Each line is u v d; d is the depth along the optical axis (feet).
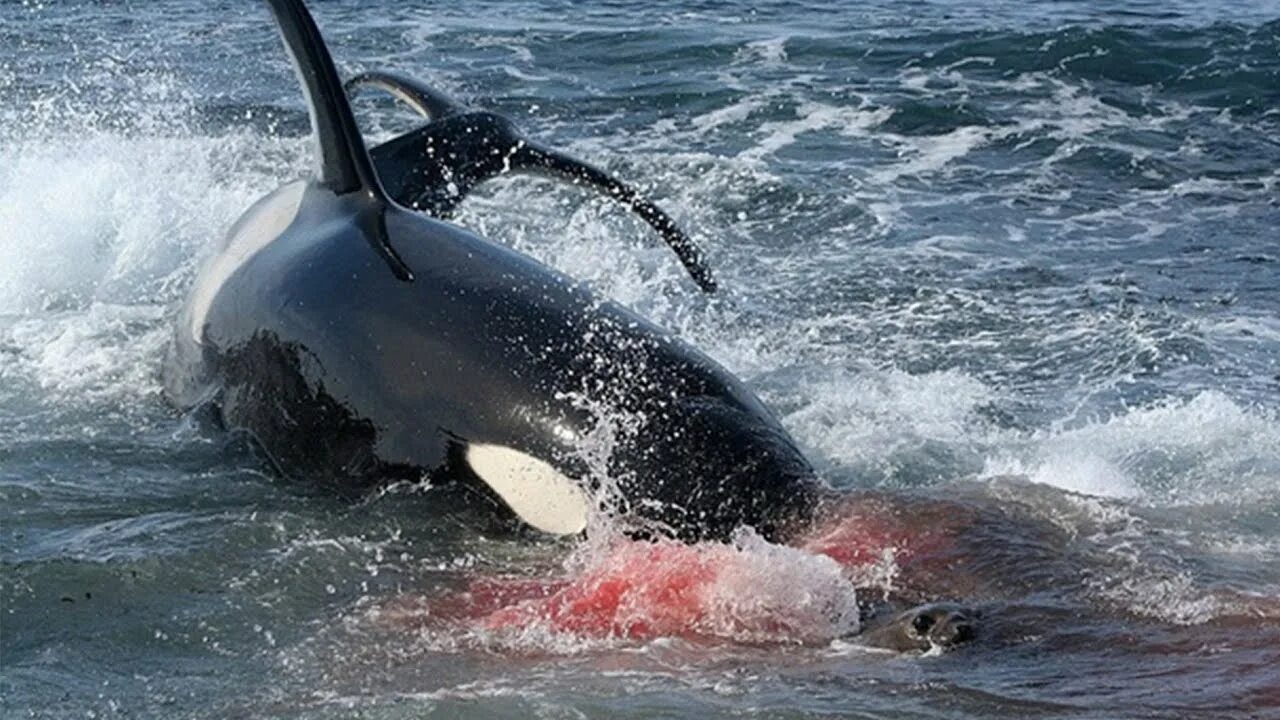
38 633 34.14
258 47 95.76
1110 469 43.24
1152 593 34.17
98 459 42.83
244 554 37.65
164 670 32.78
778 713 29.99
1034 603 33.86
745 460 37.40
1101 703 29.48
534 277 41.16
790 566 34.58
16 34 97.81
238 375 43.50
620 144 77.56
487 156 48.34
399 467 39.83
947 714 29.63
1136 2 115.96
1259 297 60.39
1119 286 60.70
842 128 82.17
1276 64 93.66
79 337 51.21
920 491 39.52
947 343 54.39
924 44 98.07
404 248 41.96
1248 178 76.79
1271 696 29.22
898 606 34.27
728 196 69.56
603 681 31.58
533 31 101.55
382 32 100.83
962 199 71.72
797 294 58.54
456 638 33.94
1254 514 40.27
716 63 94.27
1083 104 88.07
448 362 39.45
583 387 38.37
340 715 30.53
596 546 36.86
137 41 96.58
